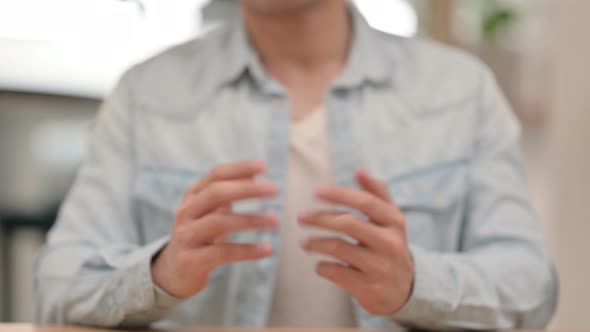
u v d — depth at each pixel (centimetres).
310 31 138
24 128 232
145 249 116
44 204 235
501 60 229
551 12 231
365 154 138
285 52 141
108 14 233
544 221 229
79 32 232
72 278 123
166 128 140
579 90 227
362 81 140
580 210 226
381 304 112
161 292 112
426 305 114
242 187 108
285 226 135
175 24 236
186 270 109
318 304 134
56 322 123
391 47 146
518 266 126
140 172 139
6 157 231
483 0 242
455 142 139
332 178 137
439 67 144
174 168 138
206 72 143
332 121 138
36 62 229
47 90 228
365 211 109
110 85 235
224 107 140
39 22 230
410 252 116
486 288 120
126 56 236
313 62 141
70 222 134
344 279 110
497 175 138
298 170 137
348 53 144
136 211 138
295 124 139
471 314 118
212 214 109
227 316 133
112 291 116
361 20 144
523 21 241
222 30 146
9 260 237
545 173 230
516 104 232
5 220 233
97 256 123
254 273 133
